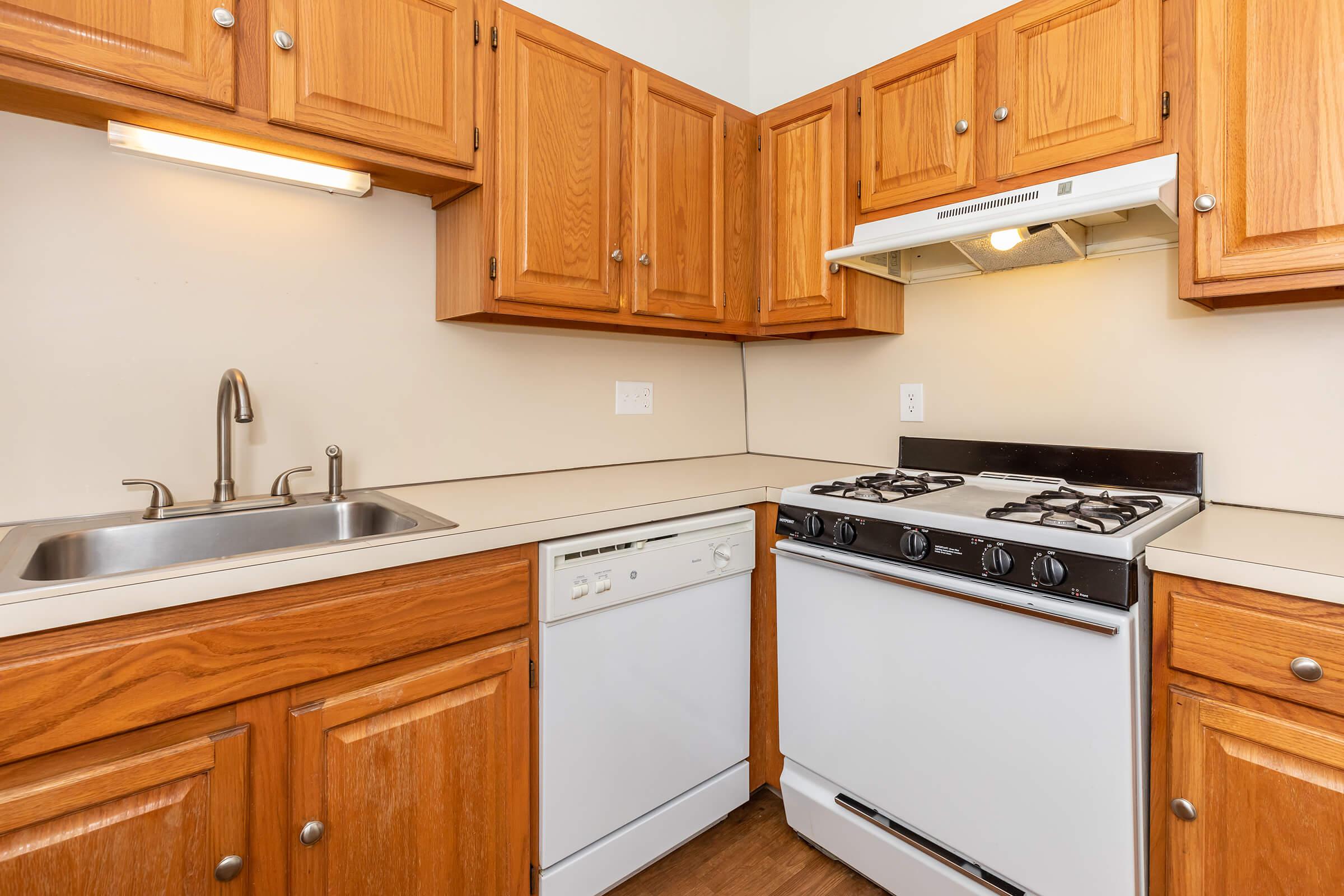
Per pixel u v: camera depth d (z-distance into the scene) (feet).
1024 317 5.45
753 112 7.62
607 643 4.31
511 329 5.82
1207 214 3.72
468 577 3.67
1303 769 2.86
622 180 5.38
